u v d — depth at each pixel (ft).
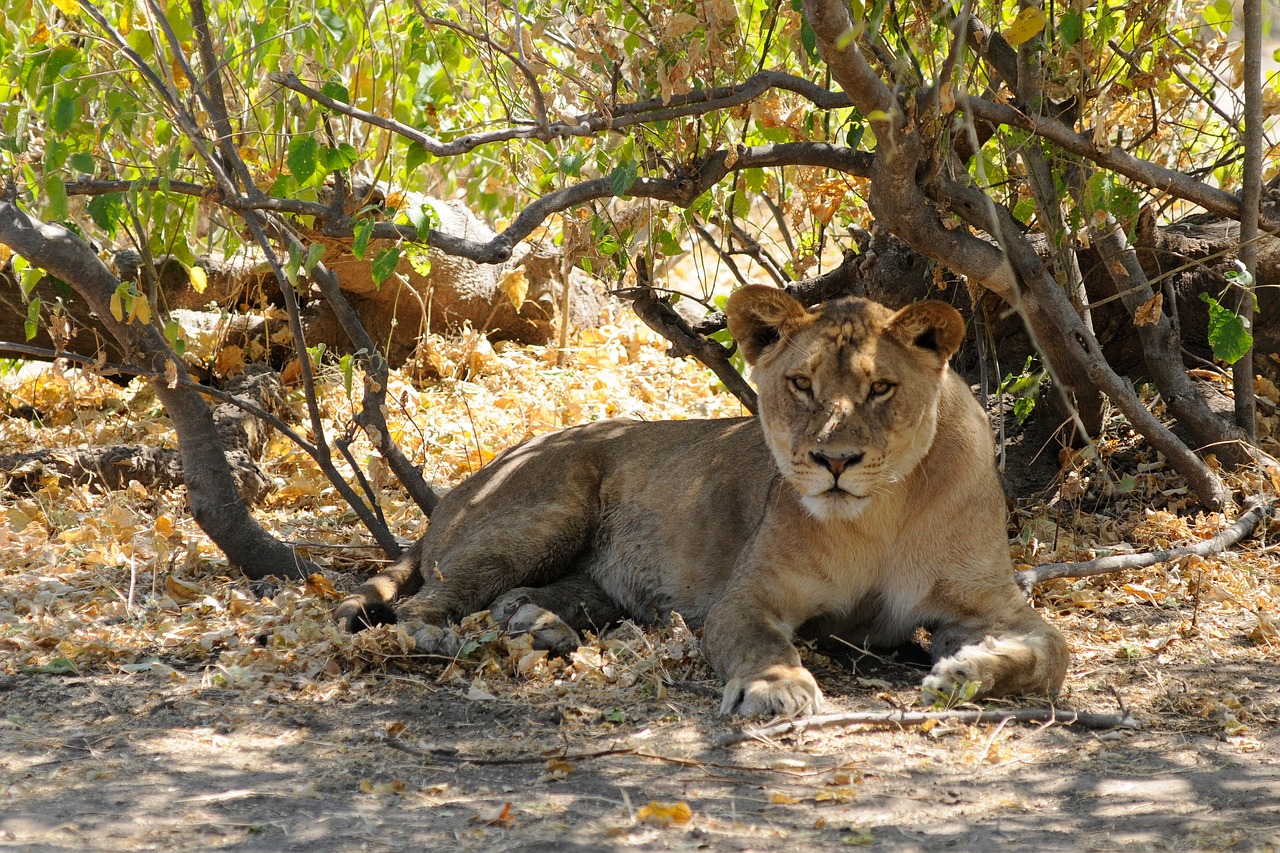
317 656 26.25
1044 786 20.10
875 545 27.37
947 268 32.60
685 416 49.26
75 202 34.99
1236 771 20.59
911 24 29.73
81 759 21.04
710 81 28.76
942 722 23.04
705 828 18.20
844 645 29.07
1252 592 30.19
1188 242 39.27
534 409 47.88
